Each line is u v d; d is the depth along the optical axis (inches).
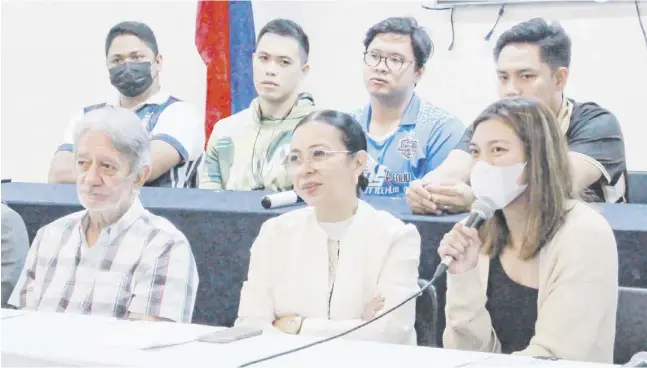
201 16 124.8
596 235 84.8
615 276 84.4
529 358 65.3
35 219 110.7
